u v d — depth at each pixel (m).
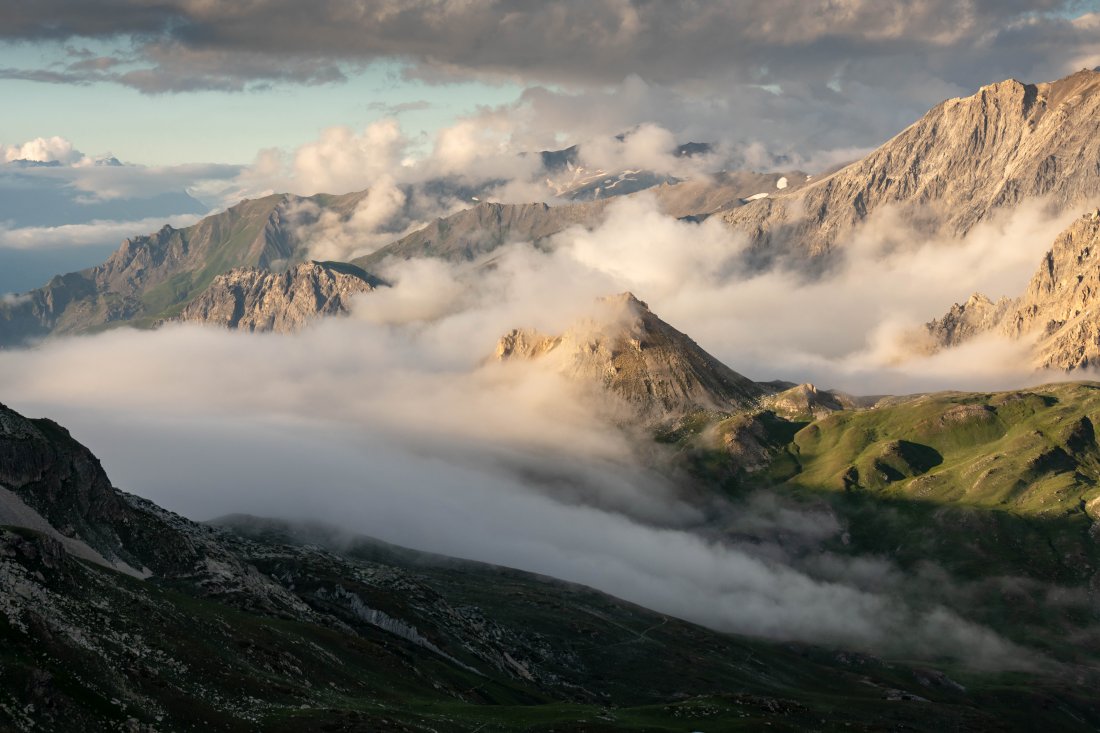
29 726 130.25
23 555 175.00
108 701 147.00
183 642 185.12
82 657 153.12
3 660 137.00
